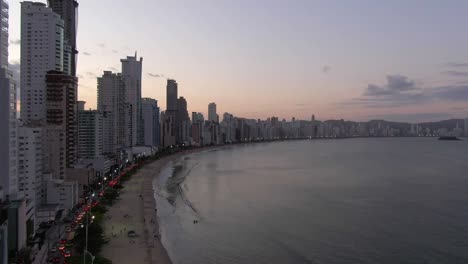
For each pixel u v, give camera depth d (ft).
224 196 597.93
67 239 325.62
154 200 539.70
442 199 548.72
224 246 348.79
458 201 533.14
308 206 516.32
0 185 351.25
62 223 393.91
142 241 350.84
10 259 265.13
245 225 419.95
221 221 438.40
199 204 536.01
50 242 328.08
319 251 332.19
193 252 334.24
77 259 274.57
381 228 398.62
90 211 428.15
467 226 402.72
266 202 547.90
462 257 313.12
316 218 447.42
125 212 461.37
